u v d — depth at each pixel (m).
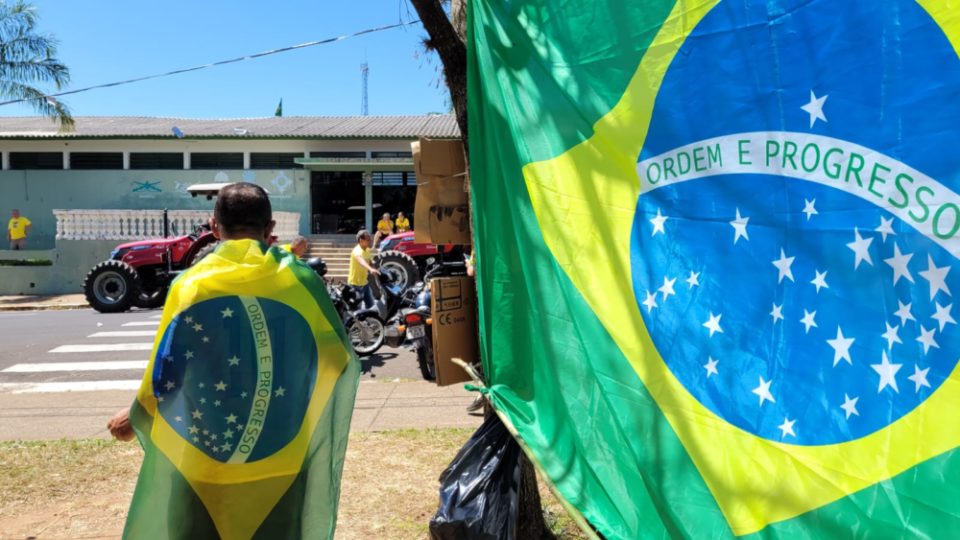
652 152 2.00
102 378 9.10
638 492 2.05
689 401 1.89
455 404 6.82
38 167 25.44
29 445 5.65
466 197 3.39
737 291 1.77
